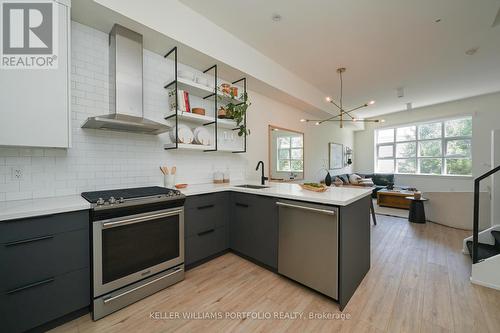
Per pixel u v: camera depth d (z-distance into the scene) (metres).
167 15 2.06
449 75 3.88
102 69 2.01
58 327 1.41
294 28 2.54
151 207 1.75
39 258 1.30
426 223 3.99
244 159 3.49
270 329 1.41
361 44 2.86
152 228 1.78
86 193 1.82
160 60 2.43
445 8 2.17
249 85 3.29
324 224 1.68
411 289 1.87
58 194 1.78
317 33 2.63
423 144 6.64
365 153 7.86
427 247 2.84
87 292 1.50
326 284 1.67
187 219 2.12
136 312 1.57
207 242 2.32
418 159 6.74
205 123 2.84
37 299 1.30
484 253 2.47
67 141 1.57
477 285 1.92
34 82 1.45
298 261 1.87
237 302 1.69
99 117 1.67
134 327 1.42
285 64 3.44
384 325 1.44
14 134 1.38
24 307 1.26
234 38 2.71
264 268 2.24
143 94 2.24
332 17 2.33
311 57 3.21
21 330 1.25
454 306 1.63
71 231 1.42
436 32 2.58
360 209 1.95
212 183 2.91
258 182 3.06
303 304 1.67
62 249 1.39
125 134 2.19
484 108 5.33
